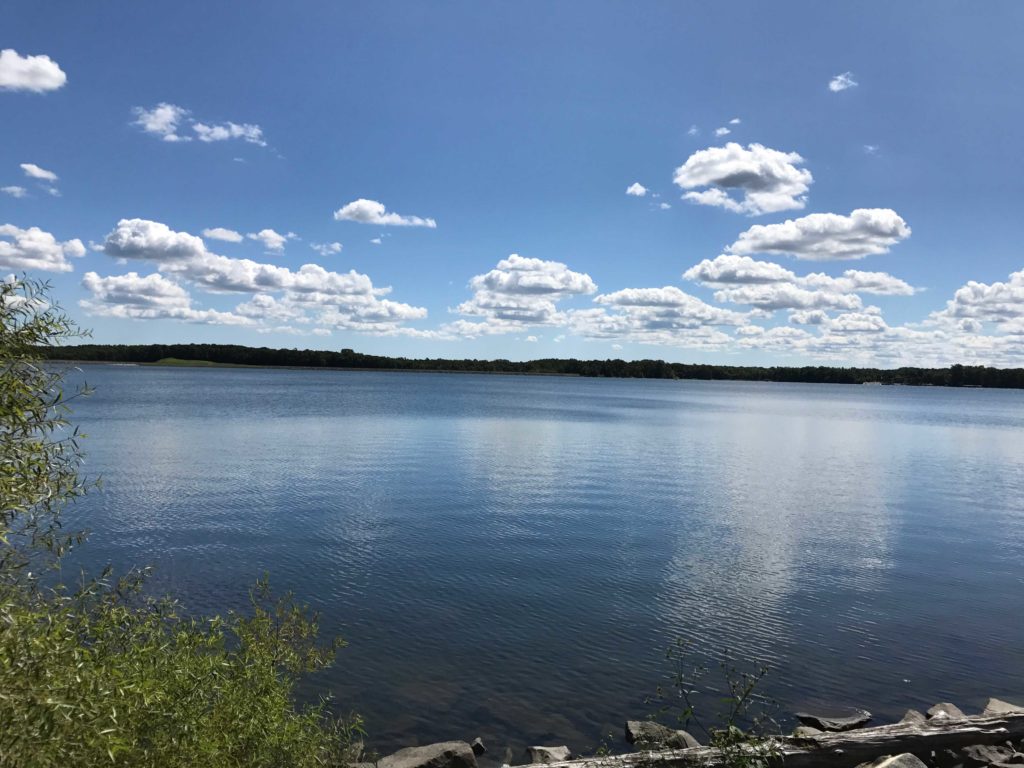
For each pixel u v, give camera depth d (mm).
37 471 4242
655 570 17641
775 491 31406
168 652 5969
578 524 22938
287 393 110938
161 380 149250
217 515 22109
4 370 4078
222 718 5539
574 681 11266
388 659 11773
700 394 181000
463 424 63312
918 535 22906
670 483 32969
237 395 99375
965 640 13484
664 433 61875
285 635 7613
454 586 15727
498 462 38656
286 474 31375
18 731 3332
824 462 43812
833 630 13812
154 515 21734
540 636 13016
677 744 9375
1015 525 24875
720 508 26719
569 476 34188
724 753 7480
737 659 12336
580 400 123688
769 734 9477
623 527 22703
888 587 16828
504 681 11172
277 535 19797
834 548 20750
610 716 10242
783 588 16469
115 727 3949
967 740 8891
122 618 5855
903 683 11602
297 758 6043
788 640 13242
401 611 14031
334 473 32312
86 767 3799
